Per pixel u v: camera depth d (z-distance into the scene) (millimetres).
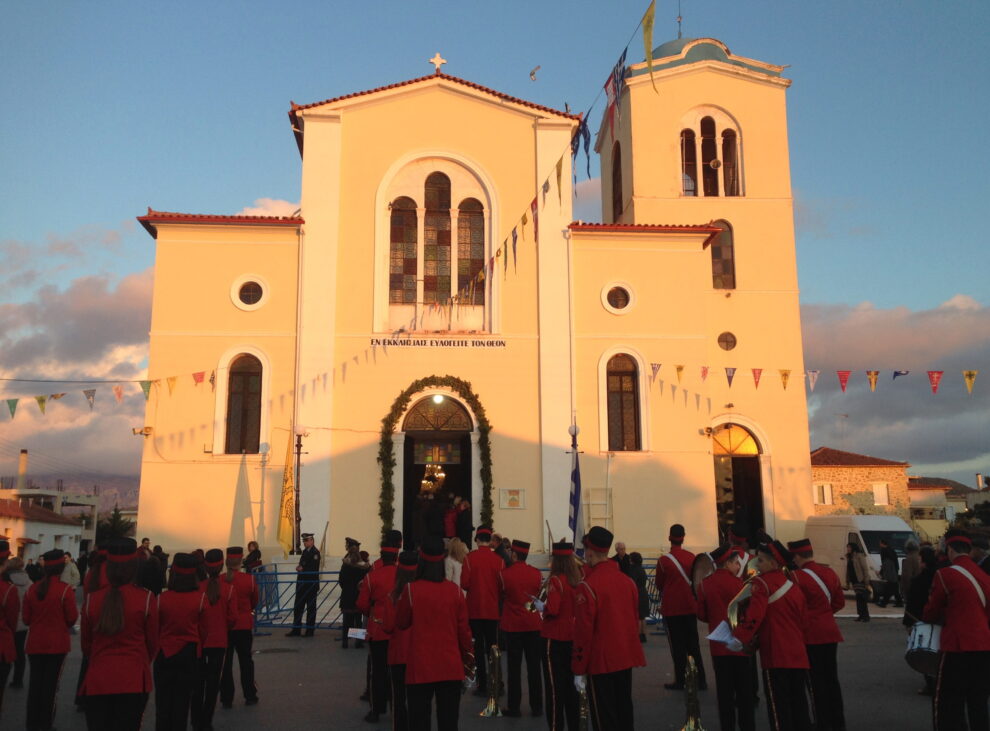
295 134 26828
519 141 25688
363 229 24719
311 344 23688
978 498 66312
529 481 23750
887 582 22016
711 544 23734
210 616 9539
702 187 30000
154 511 22578
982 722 8047
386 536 10203
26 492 62094
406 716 8430
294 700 11195
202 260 24047
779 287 28969
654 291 25062
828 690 9062
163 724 8117
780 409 28031
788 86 30750
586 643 7551
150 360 23359
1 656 9359
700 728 9086
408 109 25578
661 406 24438
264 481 22922
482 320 24828
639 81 30312
